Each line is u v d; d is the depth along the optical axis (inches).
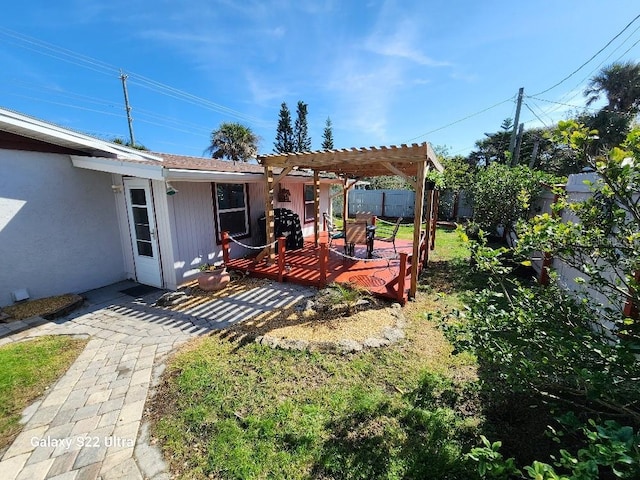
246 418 101.0
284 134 1357.0
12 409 108.3
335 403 107.9
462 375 122.6
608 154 66.4
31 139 202.1
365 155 206.5
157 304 204.7
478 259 87.6
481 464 51.3
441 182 278.2
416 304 198.4
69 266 226.4
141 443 93.7
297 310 188.5
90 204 236.7
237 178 252.7
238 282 244.5
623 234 78.2
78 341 155.9
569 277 183.5
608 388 60.9
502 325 84.0
